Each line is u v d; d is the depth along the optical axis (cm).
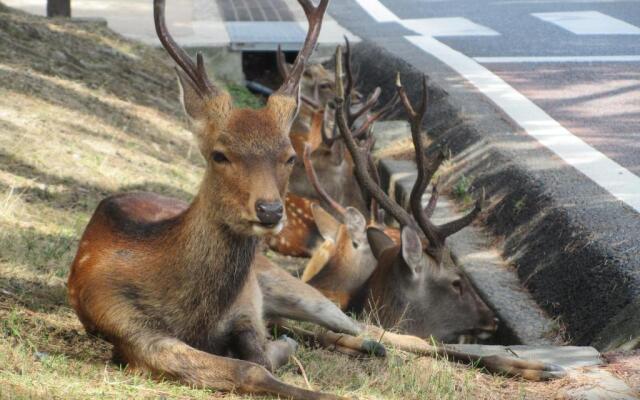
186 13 2312
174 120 1491
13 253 805
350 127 1357
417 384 659
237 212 597
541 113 1391
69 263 816
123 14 2255
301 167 1302
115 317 630
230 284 629
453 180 1231
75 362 623
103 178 1117
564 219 955
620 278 823
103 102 1402
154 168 1232
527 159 1157
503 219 1065
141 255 644
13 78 1323
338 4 2494
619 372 695
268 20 2241
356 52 1969
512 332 858
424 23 2197
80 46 1641
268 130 606
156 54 1827
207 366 607
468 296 882
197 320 634
